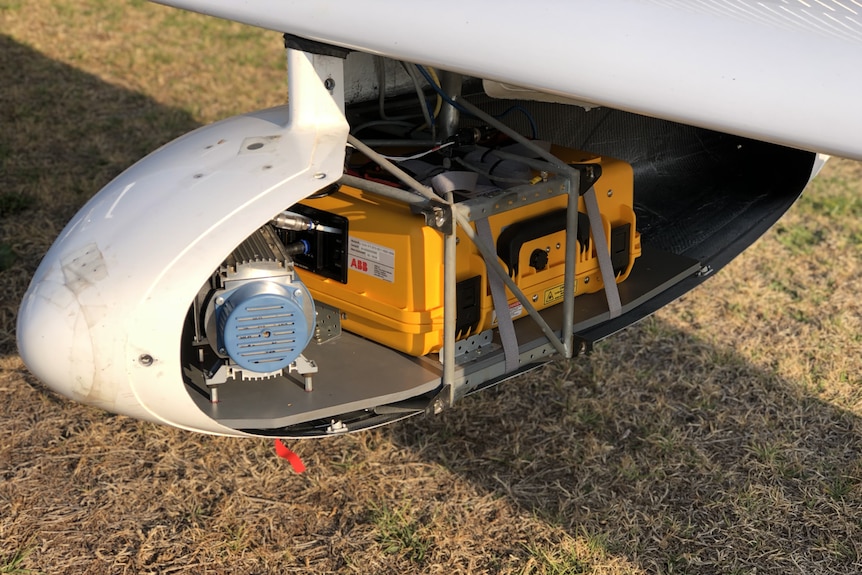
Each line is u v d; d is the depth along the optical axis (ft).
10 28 25.05
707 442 10.50
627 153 12.71
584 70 6.02
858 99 5.24
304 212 8.46
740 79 5.55
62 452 10.05
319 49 7.54
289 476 9.82
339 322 8.66
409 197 7.43
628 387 11.49
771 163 11.94
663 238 11.66
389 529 9.09
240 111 20.48
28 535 8.86
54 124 18.98
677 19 5.97
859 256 15.30
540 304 8.96
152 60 23.54
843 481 9.87
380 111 9.75
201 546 8.82
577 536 9.04
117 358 6.97
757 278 14.43
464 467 10.02
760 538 9.05
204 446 10.25
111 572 8.48
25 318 7.25
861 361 12.23
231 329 7.20
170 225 7.08
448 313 7.56
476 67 6.41
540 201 8.29
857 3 6.62
